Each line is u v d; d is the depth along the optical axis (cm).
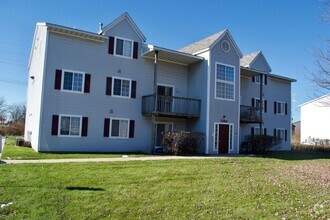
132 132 1831
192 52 2047
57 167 980
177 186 783
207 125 1877
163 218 551
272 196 705
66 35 1634
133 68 1855
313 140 3303
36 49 1975
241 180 885
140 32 1884
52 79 1583
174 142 1680
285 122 2770
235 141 2012
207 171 1026
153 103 1762
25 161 1106
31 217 539
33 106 1889
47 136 1554
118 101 1791
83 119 1666
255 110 2236
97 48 1734
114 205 611
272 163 1354
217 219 547
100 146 1711
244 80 2477
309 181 893
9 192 670
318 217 554
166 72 1991
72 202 620
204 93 1923
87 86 1686
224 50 2003
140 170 995
